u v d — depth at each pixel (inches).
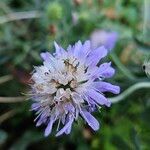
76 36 5.7
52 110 3.6
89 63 3.6
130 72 5.2
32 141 5.6
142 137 5.2
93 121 3.5
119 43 5.9
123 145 5.1
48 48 5.4
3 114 5.8
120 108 5.3
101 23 6.0
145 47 5.0
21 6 6.5
